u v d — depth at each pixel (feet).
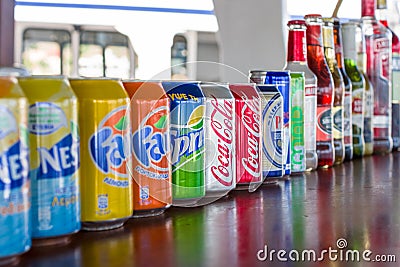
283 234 2.53
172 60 13.98
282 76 4.00
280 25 8.73
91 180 2.41
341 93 4.96
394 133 6.18
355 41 5.40
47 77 2.25
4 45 3.77
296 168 4.33
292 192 3.63
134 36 14.23
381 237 2.50
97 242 2.32
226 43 8.97
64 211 2.25
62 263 2.04
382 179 4.21
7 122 1.97
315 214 2.96
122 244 2.31
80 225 2.37
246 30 8.89
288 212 3.01
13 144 1.99
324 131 4.76
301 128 4.32
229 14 8.95
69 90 2.28
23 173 2.03
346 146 5.27
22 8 13.93
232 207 3.13
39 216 2.20
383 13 6.12
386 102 5.92
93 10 14.23
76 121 2.30
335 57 5.05
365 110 5.69
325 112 4.73
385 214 2.97
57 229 2.24
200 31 13.83
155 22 14.08
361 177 4.31
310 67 4.71
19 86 2.07
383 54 5.90
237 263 2.08
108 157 2.42
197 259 2.12
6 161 1.97
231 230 2.59
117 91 2.44
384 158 5.59
